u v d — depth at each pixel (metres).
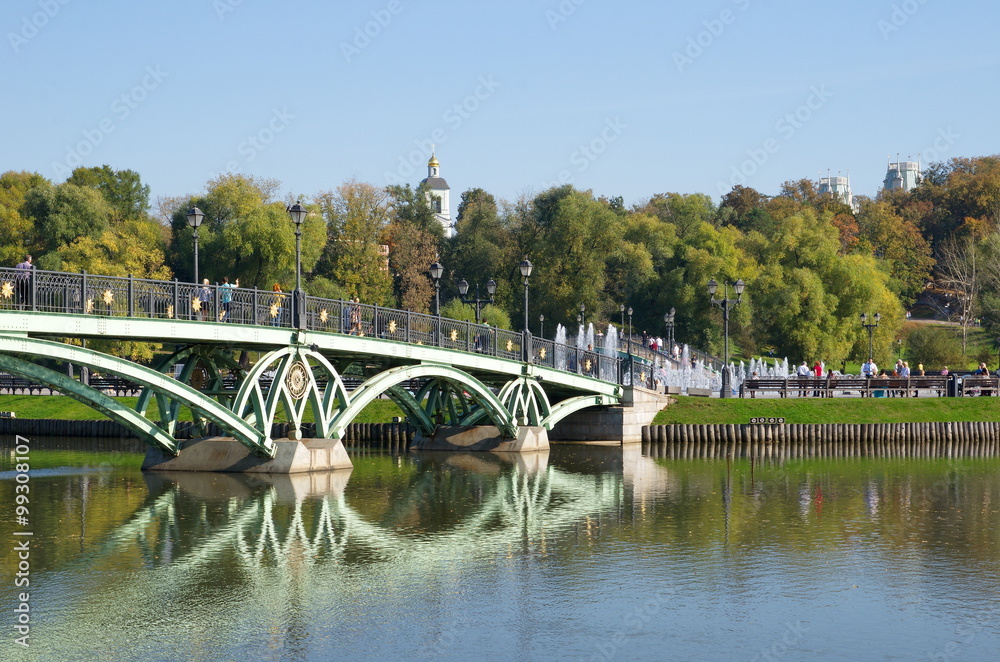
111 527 27.36
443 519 29.03
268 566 23.05
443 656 17.25
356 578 22.06
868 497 33.62
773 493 34.47
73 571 22.48
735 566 23.31
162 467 38.84
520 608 19.95
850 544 25.72
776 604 20.30
